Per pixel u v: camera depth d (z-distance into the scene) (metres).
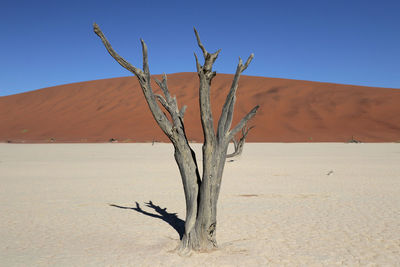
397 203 10.38
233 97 5.77
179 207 10.05
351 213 9.16
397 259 5.82
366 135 67.69
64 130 76.31
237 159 27.14
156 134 69.00
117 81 105.50
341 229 7.64
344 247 6.43
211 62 5.25
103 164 23.09
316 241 6.80
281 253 6.09
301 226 7.91
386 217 8.69
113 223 8.27
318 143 59.06
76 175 17.30
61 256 6.00
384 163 23.53
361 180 15.34
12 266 5.56
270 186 13.73
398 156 30.14
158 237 7.12
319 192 12.34
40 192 12.46
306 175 17.12
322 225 8.00
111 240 6.93
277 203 10.50
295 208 9.81
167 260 5.73
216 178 5.78
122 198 11.37
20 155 31.72
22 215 9.05
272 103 82.69
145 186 13.84
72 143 60.72
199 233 6.05
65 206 10.15
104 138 67.44
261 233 7.37
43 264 5.63
